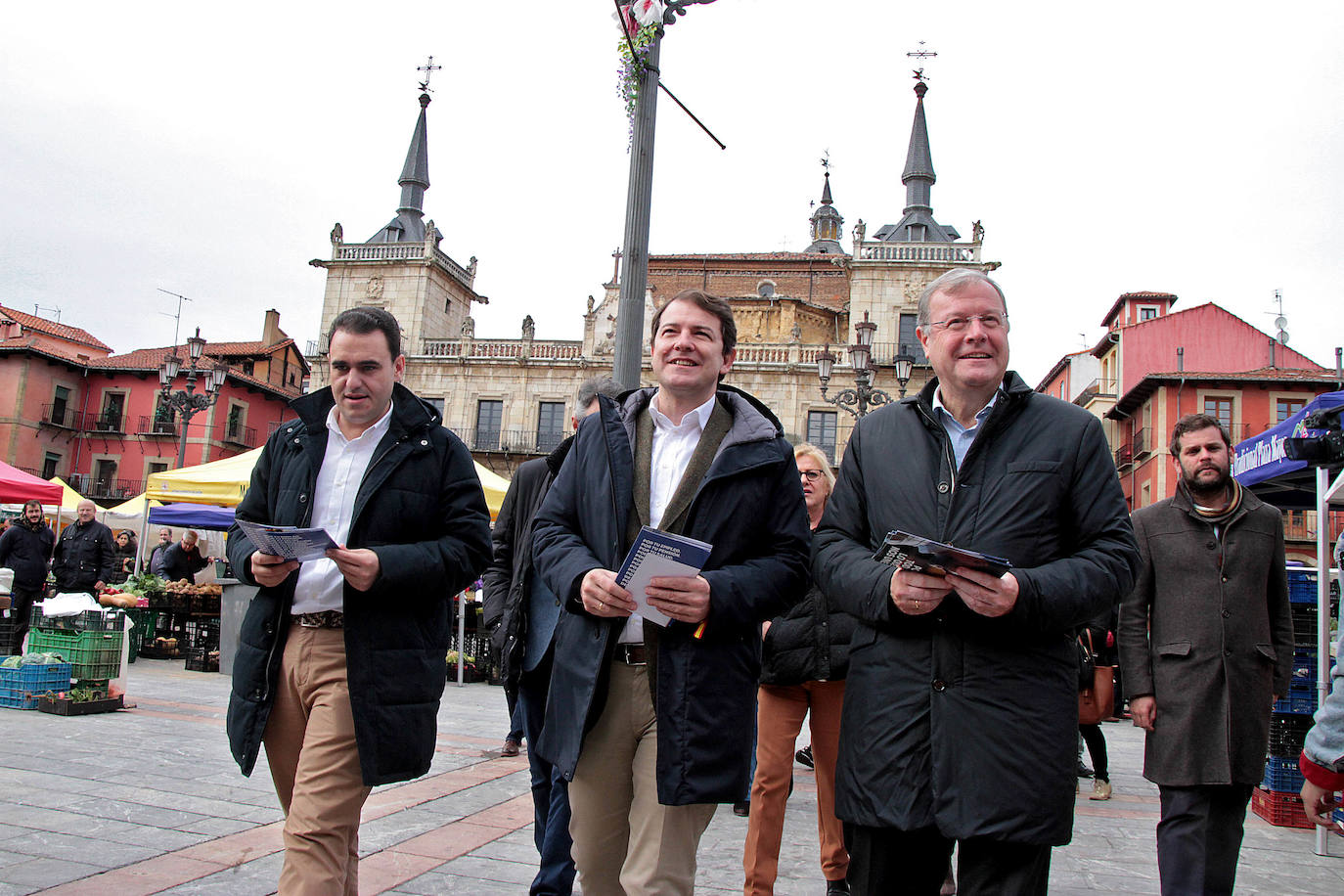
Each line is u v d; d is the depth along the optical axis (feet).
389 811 17.33
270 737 10.02
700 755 8.13
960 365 8.59
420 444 10.50
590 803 8.79
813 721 13.52
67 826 14.90
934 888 8.40
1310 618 20.48
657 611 7.99
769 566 8.59
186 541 51.47
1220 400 112.57
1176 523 13.53
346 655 9.46
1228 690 12.64
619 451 9.14
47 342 172.14
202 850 13.98
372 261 143.74
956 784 7.78
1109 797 22.75
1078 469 8.40
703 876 14.23
